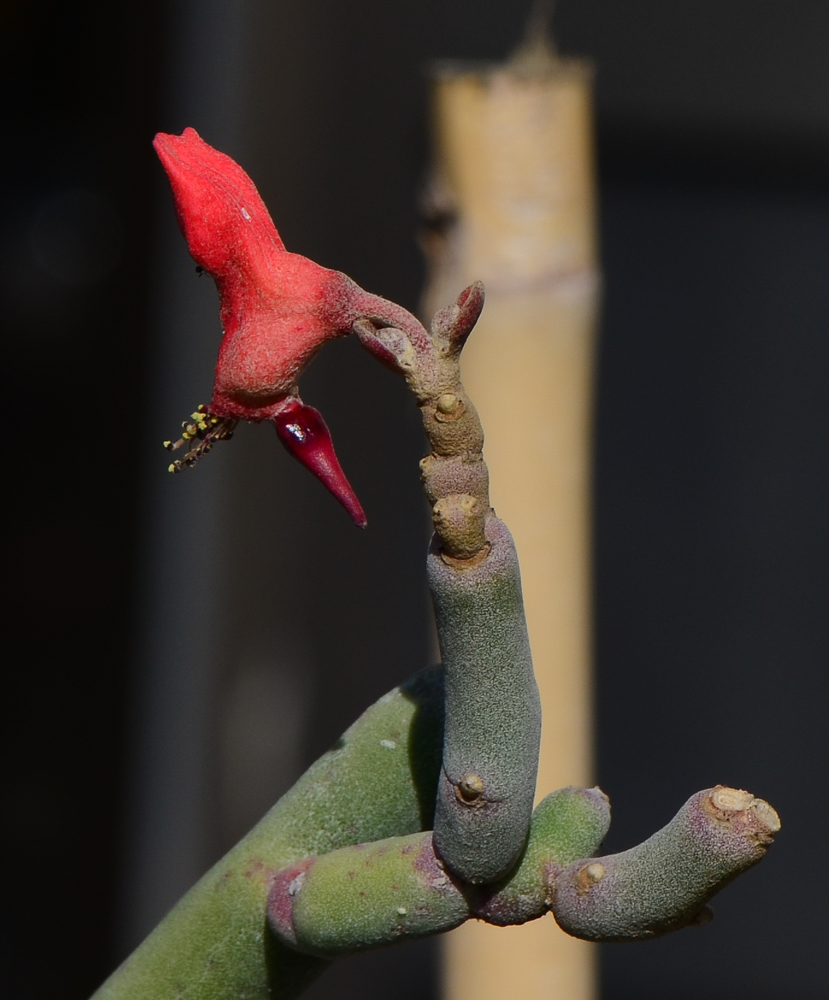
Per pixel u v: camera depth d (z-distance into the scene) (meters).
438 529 0.36
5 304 1.11
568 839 0.37
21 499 1.09
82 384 1.09
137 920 1.02
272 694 1.05
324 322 0.37
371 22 1.07
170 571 1.05
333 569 1.06
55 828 1.05
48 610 1.08
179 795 1.04
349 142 1.06
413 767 0.38
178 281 1.06
